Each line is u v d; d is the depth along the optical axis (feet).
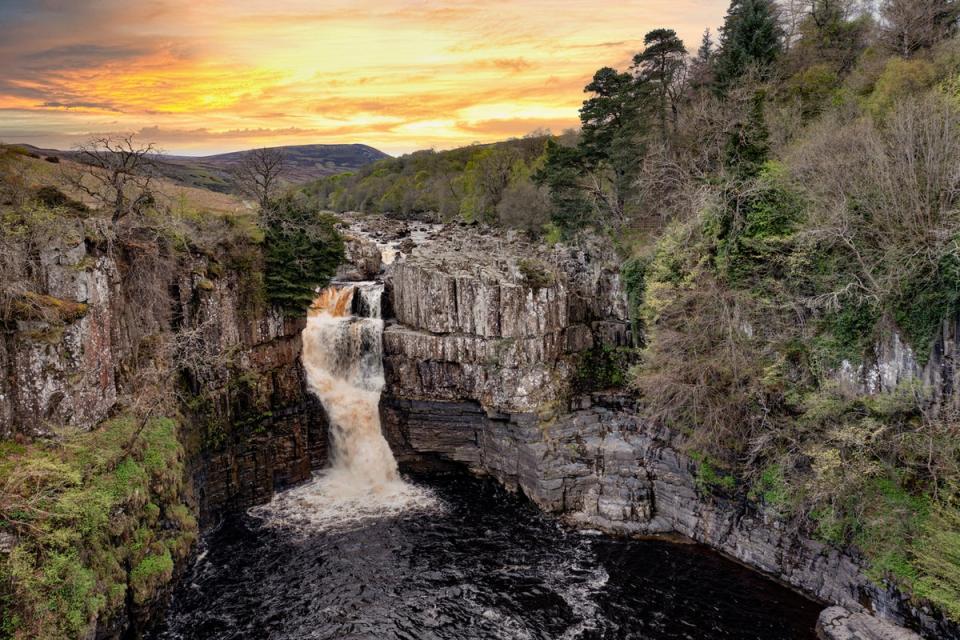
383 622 105.09
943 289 93.09
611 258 163.73
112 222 114.52
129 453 99.30
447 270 156.76
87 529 83.46
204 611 107.86
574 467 139.74
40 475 79.87
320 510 144.25
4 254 88.48
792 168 124.47
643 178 170.40
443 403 158.40
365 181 554.05
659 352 132.46
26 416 88.53
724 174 127.95
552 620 104.88
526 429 144.56
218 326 139.64
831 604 104.32
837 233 104.58
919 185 100.53
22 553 73.36
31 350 88.84
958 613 84.17
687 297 127.34
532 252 177.17
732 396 118.52
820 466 101.91
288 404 155.53
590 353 155.94
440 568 119.85
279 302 153.48
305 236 159.02
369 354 164.55
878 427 99.55
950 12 166.09
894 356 100.12
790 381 113.39
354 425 164.45
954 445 90.68
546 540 129.29
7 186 115.75
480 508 144.05
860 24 204.54
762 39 175.01
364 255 198.90
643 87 183.62
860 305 104.12
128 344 115.75
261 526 136.98
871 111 140.77
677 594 110.42
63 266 96.68
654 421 136.67
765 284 118.62
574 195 191.01
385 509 144.66
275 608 108.88
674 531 130.52
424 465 166.20
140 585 93.91
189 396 132.46
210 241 141.28
